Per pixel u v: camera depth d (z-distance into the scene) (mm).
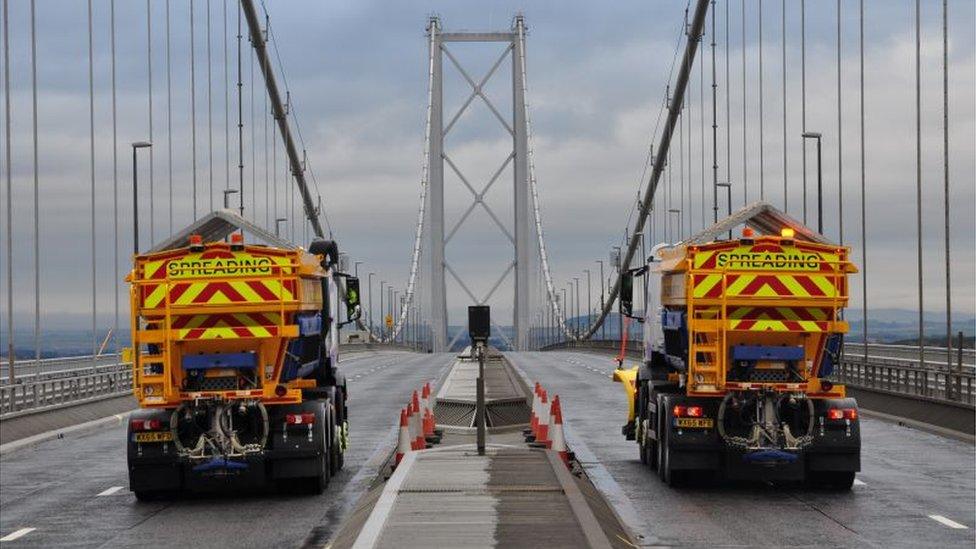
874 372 53688
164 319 26203
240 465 25797
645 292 32938
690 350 26844
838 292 26797
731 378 27016
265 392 26125
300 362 28062
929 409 44531
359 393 68812
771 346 26891
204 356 26109
